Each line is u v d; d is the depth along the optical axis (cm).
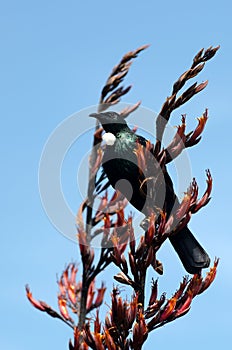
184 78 884
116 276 867
